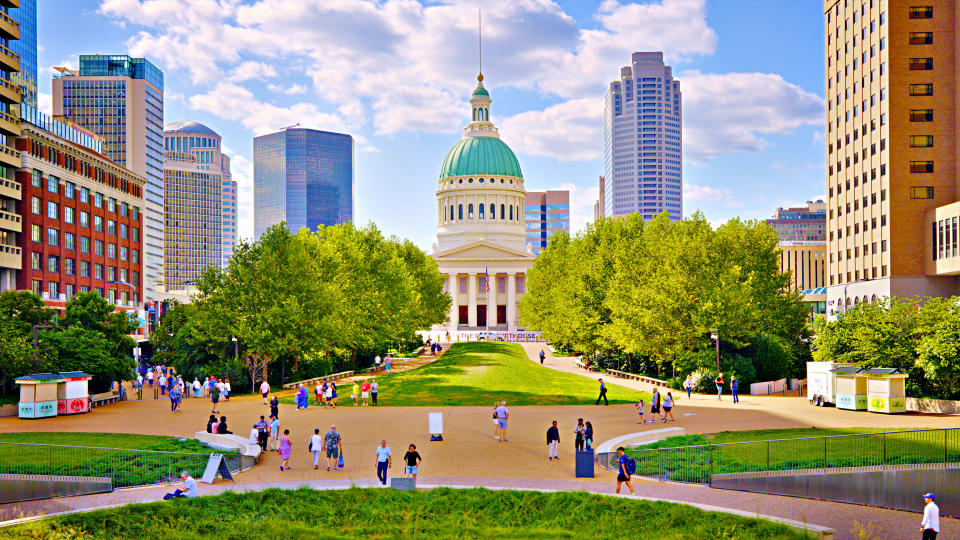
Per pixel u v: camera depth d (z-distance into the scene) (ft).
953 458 109.70
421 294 414.21
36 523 88.79
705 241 255.29
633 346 243.81
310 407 192.95
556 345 410.11
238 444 137.39
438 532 92.38
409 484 108.47
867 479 104.73
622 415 175.11
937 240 295.28
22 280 280.10
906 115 308.60
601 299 288.71
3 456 121.49
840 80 372.58
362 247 310.24
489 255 638.94
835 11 379.14
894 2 309.01
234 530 91.56
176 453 119.34
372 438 149.07
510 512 100.17
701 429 152.25
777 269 273.13
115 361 217.77
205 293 245.65
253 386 235.81
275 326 229.25
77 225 322.75
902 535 91.40
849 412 174.81
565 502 101.09
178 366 252.83
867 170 336.49
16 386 210.59
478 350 372.17
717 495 108.27
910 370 184.85
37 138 291.38
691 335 233.96
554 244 425.28
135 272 387.14
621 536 89.76
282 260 241.35
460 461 129.49
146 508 95.61
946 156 306.14
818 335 211.41
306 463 130.11
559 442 144.97
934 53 307.58
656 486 113.19
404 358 382.01
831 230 389.60
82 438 146.82
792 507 102.78
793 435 139.54
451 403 198.08
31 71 562.66
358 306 280.51
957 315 173.68
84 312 227.61
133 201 382.83
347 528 93.91
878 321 194.39
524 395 212.43
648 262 262.47
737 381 215.10
